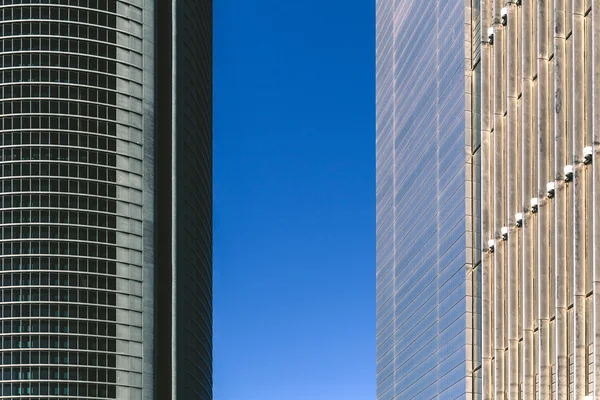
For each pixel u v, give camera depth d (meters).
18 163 160.38
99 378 154.62
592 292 71.69
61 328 154.38
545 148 82.62
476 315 114.81
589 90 74.50
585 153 73.81
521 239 88.81
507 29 94.69
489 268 99.25
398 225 164.75
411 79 159.25
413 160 153.88
